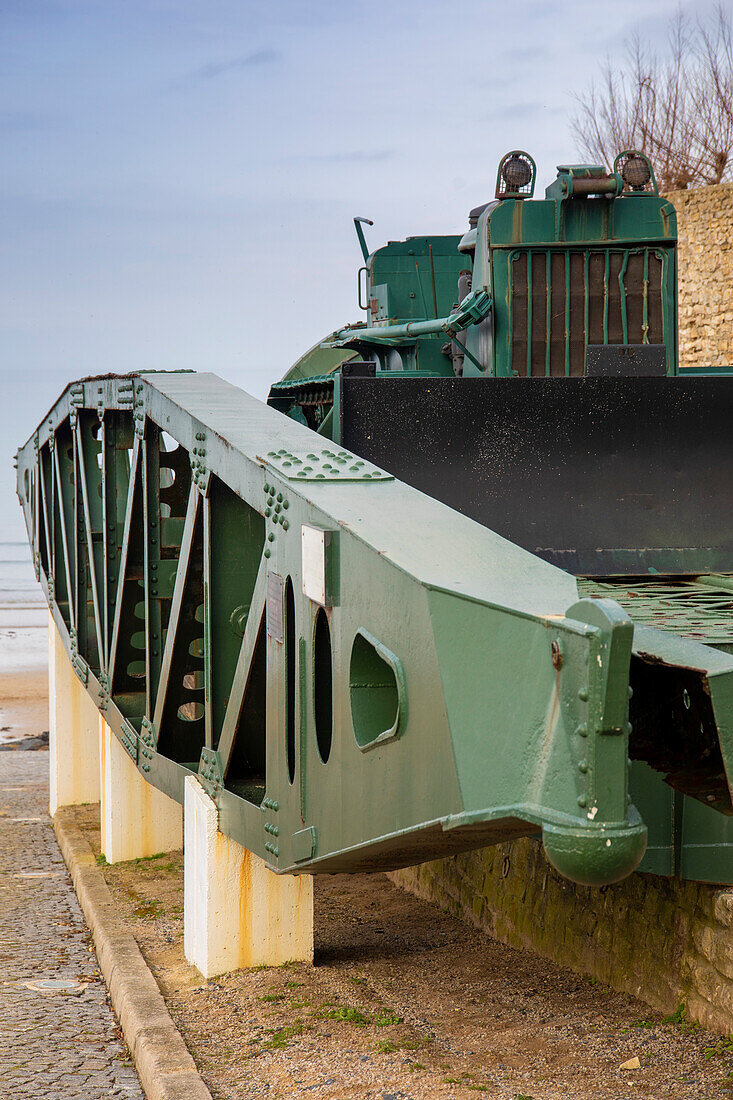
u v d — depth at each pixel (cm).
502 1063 478
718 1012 480
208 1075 489
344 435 634
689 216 1764
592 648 283
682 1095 425
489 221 768
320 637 459
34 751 1880
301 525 453
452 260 1100
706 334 1745
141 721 807
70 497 1036
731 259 1692
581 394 655
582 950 601
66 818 1214
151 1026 553
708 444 667
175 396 646
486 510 646
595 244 766
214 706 619
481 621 325
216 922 634
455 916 776
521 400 650
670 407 663
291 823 487
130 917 792
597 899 587
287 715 490
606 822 286
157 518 732
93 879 926
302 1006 573
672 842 464
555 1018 530
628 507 660
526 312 768
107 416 855
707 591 581
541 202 767
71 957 759
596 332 770
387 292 1083
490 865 727
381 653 372
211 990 612
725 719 313
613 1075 451
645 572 654
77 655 1008
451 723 331
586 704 286
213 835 629
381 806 384
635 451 661
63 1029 610
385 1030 529
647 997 536
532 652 307
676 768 381
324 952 684
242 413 603
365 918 786
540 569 360
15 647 3509
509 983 595
